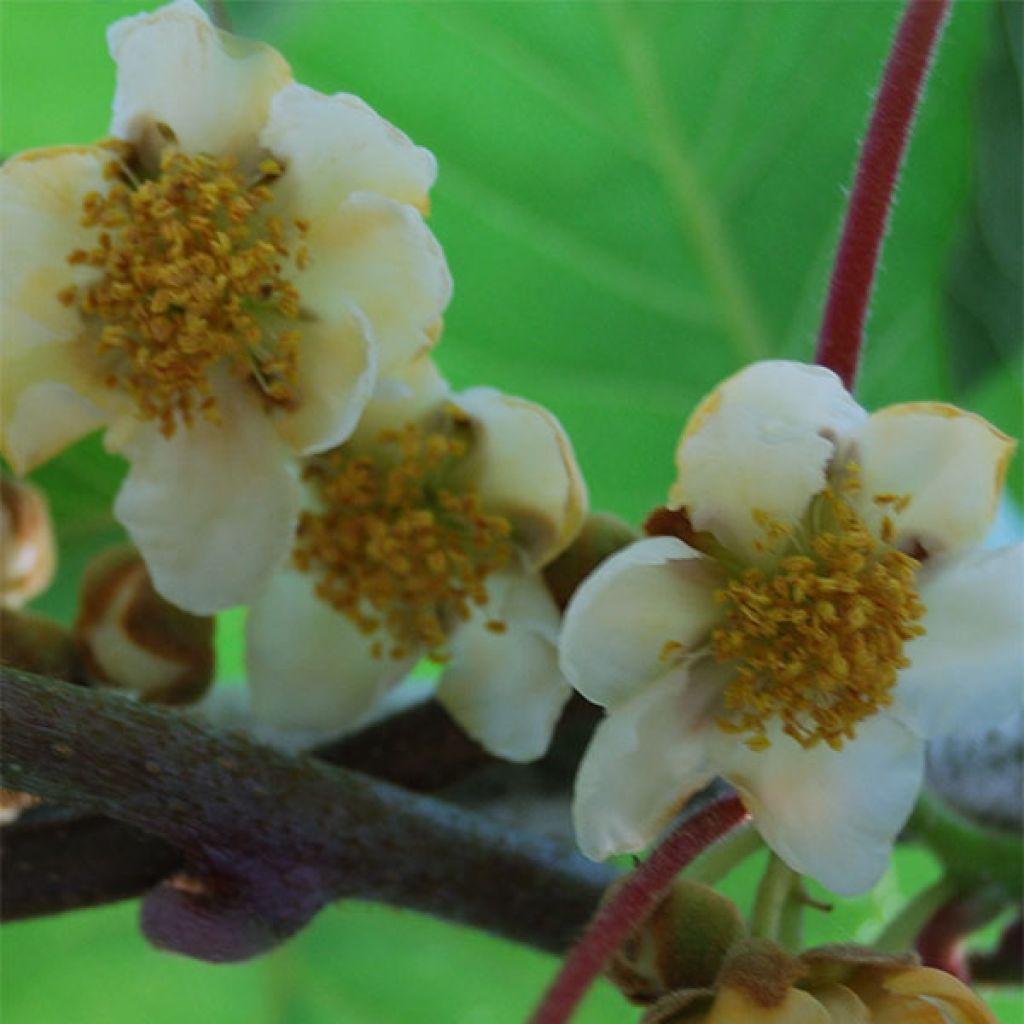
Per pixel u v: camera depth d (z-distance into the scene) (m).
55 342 0.34
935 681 0.32
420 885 0.33
